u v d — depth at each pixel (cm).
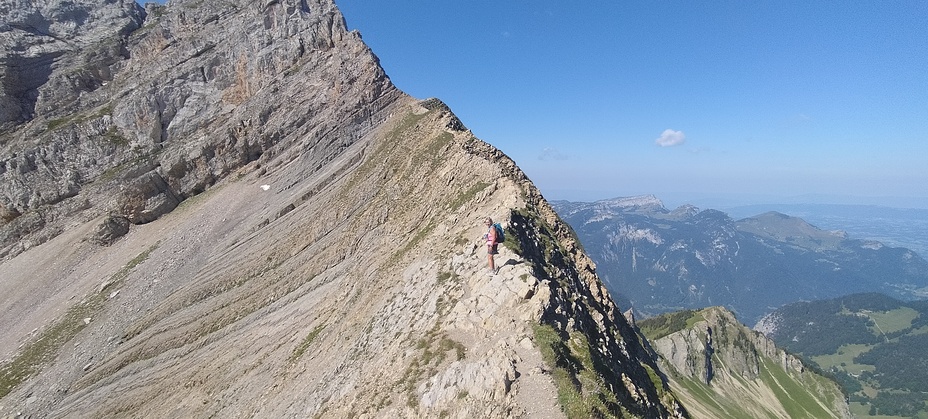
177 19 13375
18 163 10725
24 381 6831
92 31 13912
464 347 3005
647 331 16962
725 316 16712
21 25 12950
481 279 3525
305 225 7950
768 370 15725
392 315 4097
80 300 8262
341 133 10369
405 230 5969
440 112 8888
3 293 9038
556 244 4694
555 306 3150
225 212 9531
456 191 5831
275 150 10750
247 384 5062
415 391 2864
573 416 2277
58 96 12300
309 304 6034
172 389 5762
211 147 10831
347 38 11800
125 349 6844
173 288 7869
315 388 4062
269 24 12206
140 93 11681
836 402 15362
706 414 8488
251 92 11831
